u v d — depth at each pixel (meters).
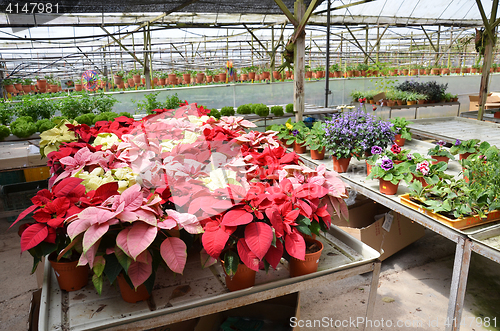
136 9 5.52
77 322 1.28
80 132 2.44
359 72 9.79
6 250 3.33
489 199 1.92
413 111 7.18
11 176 4.05
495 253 1.64
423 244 3.16
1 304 2.49
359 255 1.74
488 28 5.57
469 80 8.86
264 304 1.83
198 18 8.16
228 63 9.20
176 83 9.62
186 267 1.65
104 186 1.38
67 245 1.31
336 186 1.64
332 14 9.78
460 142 3.18
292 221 1.38
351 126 3.04
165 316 1.33
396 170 2.45
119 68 11.91
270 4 6.41
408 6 9.66
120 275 1.34
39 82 8.89
